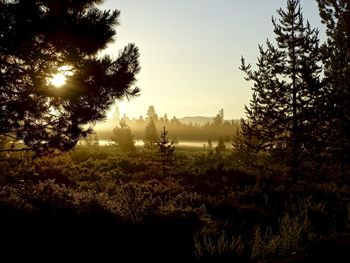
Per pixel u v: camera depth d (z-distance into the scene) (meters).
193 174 26.16
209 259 7.98
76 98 10.80
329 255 6.21
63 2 9.83
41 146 11.80
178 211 11.46
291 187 18.39
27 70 10.39
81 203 10.88
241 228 10.87
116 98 11.38
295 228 8.66
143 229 9.77
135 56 11.19
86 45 10.11
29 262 7.39
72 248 8.07
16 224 8.47
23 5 8.97
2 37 9.19
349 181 22.16
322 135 22.61
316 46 22.75
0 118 10.60
